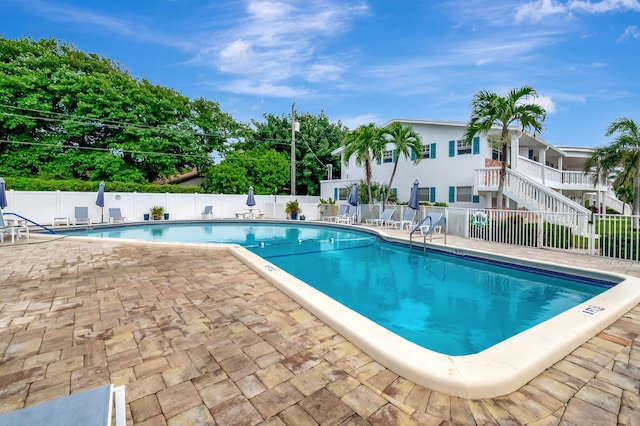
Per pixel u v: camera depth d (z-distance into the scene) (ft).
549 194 39.52
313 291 14.30
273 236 45.44
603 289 18.83
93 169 71.41
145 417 6.75
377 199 61.62
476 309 16.79
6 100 61.00
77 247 28.40
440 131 58.65
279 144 101.30
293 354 9.37
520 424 6.52
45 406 4.86
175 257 24.08
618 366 8.66
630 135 47.06
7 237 34.30
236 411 6.94
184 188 70.54
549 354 8.62
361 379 8.11
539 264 22.16
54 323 11.71
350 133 61.41
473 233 34.50
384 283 21.57
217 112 90.02
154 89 77.51
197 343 10.11
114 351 9.63
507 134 35.50
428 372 7.76
